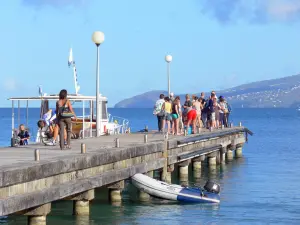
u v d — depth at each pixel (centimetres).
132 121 19162
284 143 9162
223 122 6519
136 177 3488
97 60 4553
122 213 3203
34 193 2408
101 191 3744
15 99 4744
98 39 4481
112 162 3175
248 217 3247
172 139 4234
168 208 3381
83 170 2862
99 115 4838
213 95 5734
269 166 5712
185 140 4397
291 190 4150
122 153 3281
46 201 2489
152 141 4025
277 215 3309
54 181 2606
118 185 3334
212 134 5225
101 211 3225
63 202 3428
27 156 2961
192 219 3150
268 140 9925
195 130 5231
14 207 2278
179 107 5088
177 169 4694
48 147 3562
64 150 3306
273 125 17138
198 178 4728
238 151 6788
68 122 3400
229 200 3712
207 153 5294
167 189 3534
